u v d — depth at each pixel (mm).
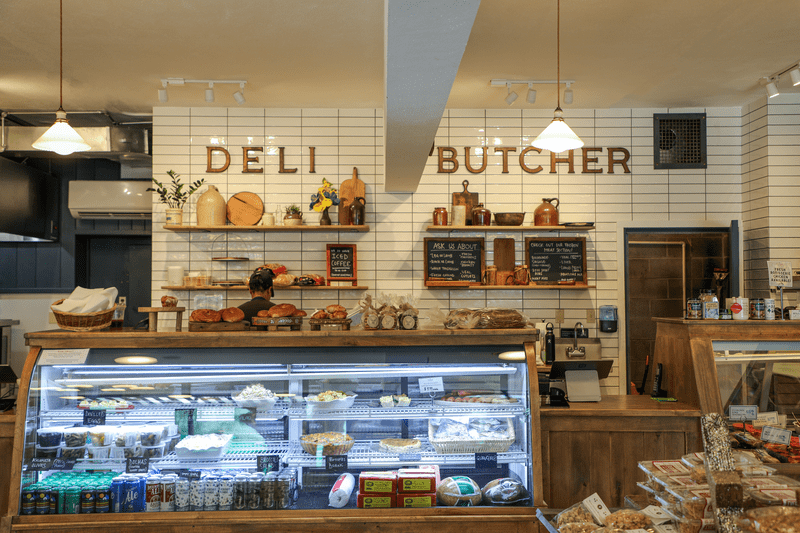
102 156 4965
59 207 5727
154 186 4867
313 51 3727
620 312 4926
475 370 2670
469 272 4867
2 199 4898
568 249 4902
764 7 3164
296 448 2629
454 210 4770
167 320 4793
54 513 2465
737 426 2914
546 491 2875
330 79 4230
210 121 4898
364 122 4941
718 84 4414
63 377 2568
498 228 4750
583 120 5016
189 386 2609
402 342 2623
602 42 3621
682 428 2902
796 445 2820
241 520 2469
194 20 3283
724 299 4828
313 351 2604
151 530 2461
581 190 4984
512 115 4988
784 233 4578
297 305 4875
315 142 4938
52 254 5742
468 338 2637
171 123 4871
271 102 4773
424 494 2527
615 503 2881
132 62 3898
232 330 2627
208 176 4883
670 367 3283
